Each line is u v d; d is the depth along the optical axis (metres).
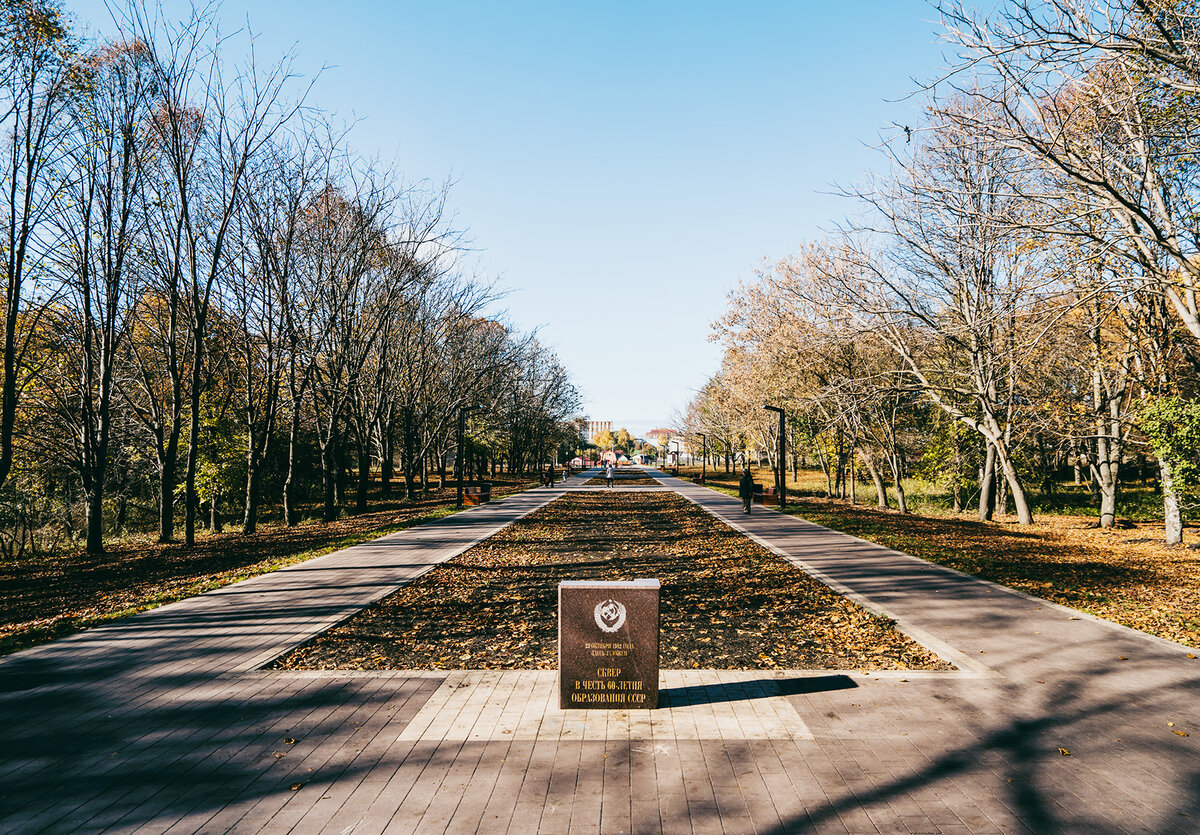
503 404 51.97
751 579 12.09
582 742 5.42
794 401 32.38
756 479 62.97
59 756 5.25
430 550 16.19
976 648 7.77
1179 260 10.77
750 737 5.49
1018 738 5.44
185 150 18.83
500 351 48.34
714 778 4.82
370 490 44.22
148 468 24.38
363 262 26.16
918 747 5.29
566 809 4.41
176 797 4.61
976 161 16.45
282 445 31.89
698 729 5.65
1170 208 14.12
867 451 29.70
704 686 6.68
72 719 5.97
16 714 6.09
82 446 20.42
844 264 23.52
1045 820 4.25
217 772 4.96
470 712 6.05
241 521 28.36
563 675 6.09
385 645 8.23
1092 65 10.89
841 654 7.69
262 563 14.95
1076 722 5.73
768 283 29.14
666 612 9.76
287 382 27.45
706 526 21.14
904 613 9.38
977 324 15.12
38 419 20.59
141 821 4.32
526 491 42.34
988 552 15.23
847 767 4.97
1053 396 23.34
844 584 11.45
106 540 22.16
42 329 19.19
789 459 59.94
